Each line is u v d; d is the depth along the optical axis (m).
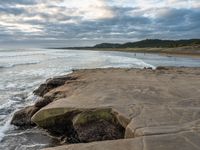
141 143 4.88
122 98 8.76
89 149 4.84
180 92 9.73
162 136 5.15
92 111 7.39
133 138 5.17
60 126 8.02
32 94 13.98
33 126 9.27
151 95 9.20
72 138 7.89
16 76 21.89
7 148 7.45
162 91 9.95
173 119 6.24
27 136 8.41
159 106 7.55
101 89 10.62
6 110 11.15
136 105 7.68
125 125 6.45
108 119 7.19
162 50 114.38
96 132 7.18
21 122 9.38
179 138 5.03
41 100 10.17
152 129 5.55
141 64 37.09
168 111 6.96
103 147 4.86
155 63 41.41
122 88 10.69
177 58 59.03
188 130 5.46
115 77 14.69
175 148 4.59
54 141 8.02
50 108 7.99
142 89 10.41
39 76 21.88
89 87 11.27
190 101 8.20
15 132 8.77
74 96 9.52
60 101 8.74
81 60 45.94
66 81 13.68
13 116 9.63
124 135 6.35
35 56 60.47
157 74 16.41
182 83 12.06
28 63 36.56
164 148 4.60
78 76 15.66
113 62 40.97
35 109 9.74
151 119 6.27
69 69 27.89
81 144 5.14
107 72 17.97
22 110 9.90
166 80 13.22
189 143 4.79
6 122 9.61
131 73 17.12
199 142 4.83
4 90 15.37
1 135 8.44
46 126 8.06
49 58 52.16
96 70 20.02
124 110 7.11
